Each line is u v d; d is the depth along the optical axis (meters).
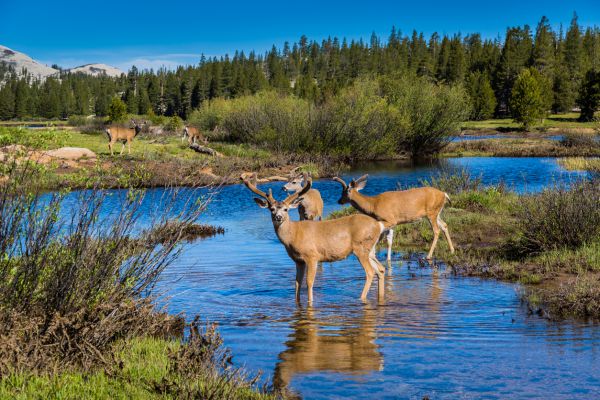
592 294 9.02
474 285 10.62
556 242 12.48
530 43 140.00
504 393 6.01
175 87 150.00
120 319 7.35
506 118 109.06
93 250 7.28
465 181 21.84
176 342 7.45
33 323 6.22
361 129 43.44
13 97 148.12
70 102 161.25
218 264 12.79
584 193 13.11
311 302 9.73
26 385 5.58
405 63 158.00
